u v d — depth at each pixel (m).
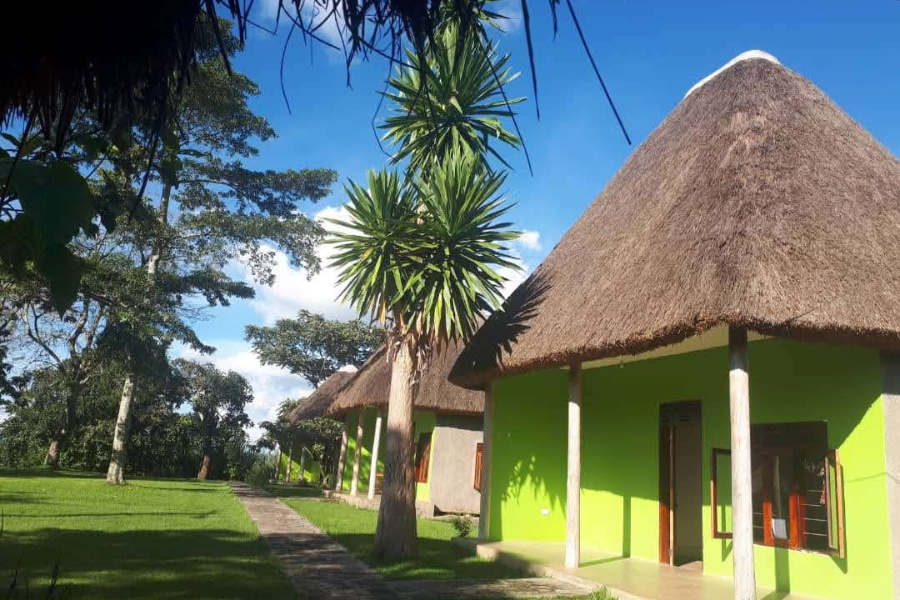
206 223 19.17
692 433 11.20
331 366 32.22
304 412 28.48
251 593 6.76
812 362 7.61
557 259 11.66
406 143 10.55
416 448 19.64
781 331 5.91
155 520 12.45
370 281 9.48
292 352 31.45
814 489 7.41
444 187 9.62
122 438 20.38
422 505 17.22
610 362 10.22
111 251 16.89
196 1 1.82
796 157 7.70
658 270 7.33
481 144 10.33
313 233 20.20
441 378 17.64
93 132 2.31
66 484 19.22
